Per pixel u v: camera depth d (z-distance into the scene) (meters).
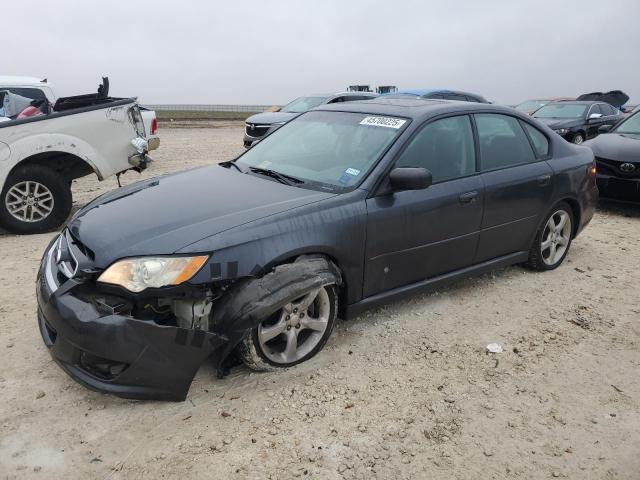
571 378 3.37
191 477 2.48
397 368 3.41
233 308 2.93
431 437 2.80
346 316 3.62
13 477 2.45
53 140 6.25
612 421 2.98
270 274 3.04
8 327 3.79
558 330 3.98
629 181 7.18
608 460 2.68
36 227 6.29
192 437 2.74
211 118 37.69
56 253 3.26
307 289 3.09
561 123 14.21
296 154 4.13
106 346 2.72
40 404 2.96
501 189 4.28
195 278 2.82
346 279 3.48
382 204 3.56
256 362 3.15
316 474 2.53
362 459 2.63
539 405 3.09
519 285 4.79
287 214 3.19
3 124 5.99
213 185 3.74
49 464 2.54
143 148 6.93
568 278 5.00
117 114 6.73
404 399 3.10
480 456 2.68
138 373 2.78
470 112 4.29
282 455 2.63
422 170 3.47
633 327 4.07
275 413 2.94
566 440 2.82
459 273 4.24
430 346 3.69
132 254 2.82
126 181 9.89
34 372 3.25
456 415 2.98
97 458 2.58
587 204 5.21
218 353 3.16
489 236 4.33
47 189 6.29
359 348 3.63
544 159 4.79
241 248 2.96
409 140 3.79
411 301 4.38
